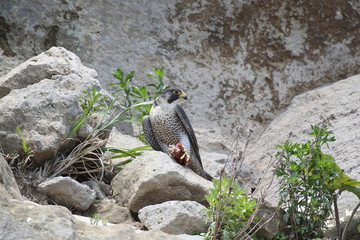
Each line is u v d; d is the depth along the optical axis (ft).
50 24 45.98
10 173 26.50
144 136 38.19
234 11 49.29
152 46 47.32
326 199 27.99
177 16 48.42
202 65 47.83
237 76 48.11
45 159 29.86
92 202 29.12
